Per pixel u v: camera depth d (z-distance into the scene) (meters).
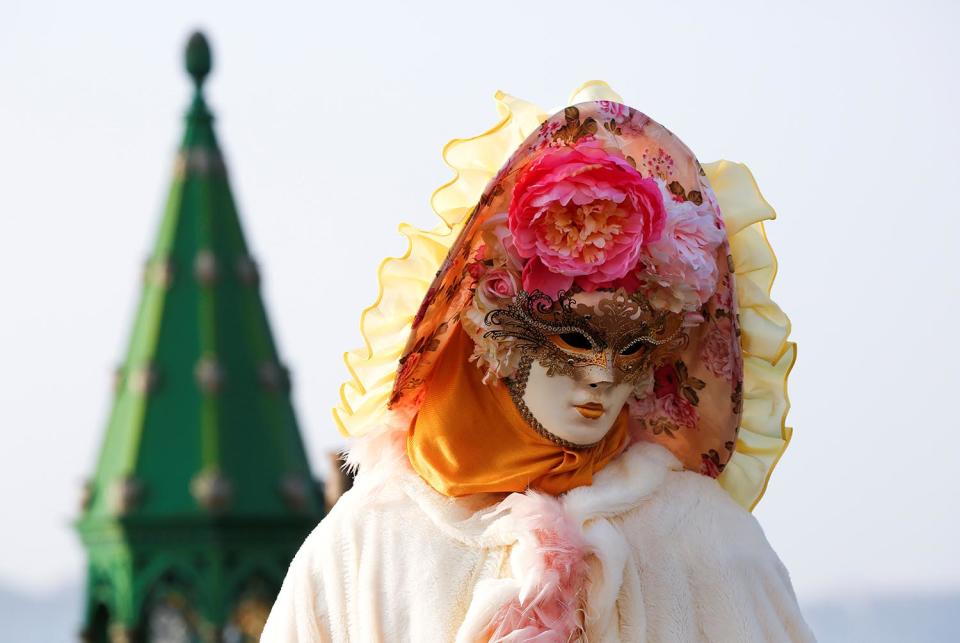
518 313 6.70
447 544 6.80
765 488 7.35
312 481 17.27
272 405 17.31
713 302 7.00
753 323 7.24
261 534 16.70
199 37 18.42
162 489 16.72
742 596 6.75
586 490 6.82
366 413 7.09
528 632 6.44
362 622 6.75
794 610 6.86
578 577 6.59
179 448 16.89
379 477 6.98
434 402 7.00
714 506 6.95
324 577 6.91
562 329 6.68
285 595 7.00
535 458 6.85
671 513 6.87
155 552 16.56
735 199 7.18
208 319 17.44
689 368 7.09
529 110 7.09
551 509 6.66
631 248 6.61
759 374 7.31
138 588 16.48
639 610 6.64
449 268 6.69
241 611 16.58
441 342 6.96
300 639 6.87
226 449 16.86
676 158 6.92
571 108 6.75
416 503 6.92
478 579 6.72
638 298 6.69
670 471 7.03
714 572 6.77
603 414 6.79
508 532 6.68
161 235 17.91
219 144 18.33
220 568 16.48
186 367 17.22
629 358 6.77
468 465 6.87
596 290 6.67
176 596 16.58
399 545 6.83
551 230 6.62
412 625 6.69
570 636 6.51
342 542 6.92
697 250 6.78
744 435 7.35
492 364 6.80
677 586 6.72
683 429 7.16
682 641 6.66
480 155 7.06
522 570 6.55
